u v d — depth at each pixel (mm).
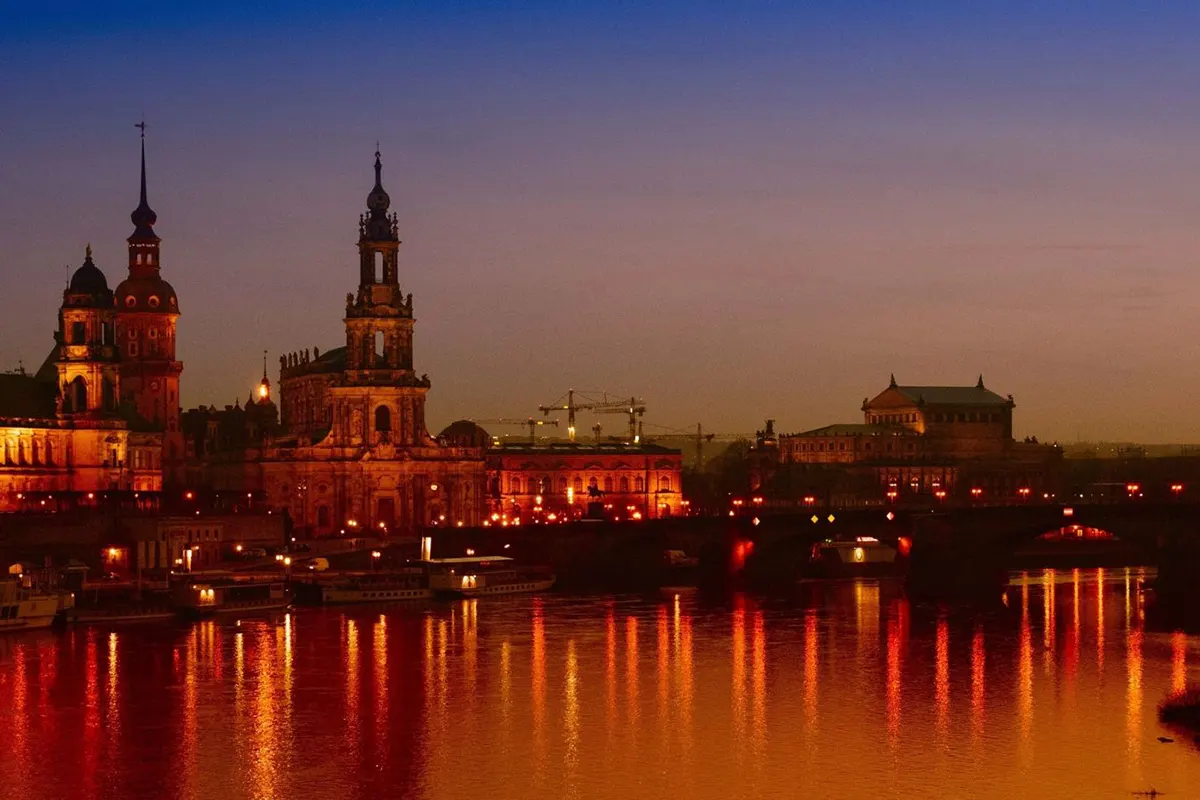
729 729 186125
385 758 174250
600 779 166750
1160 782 164375
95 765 171750
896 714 192750
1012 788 162875
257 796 161625
